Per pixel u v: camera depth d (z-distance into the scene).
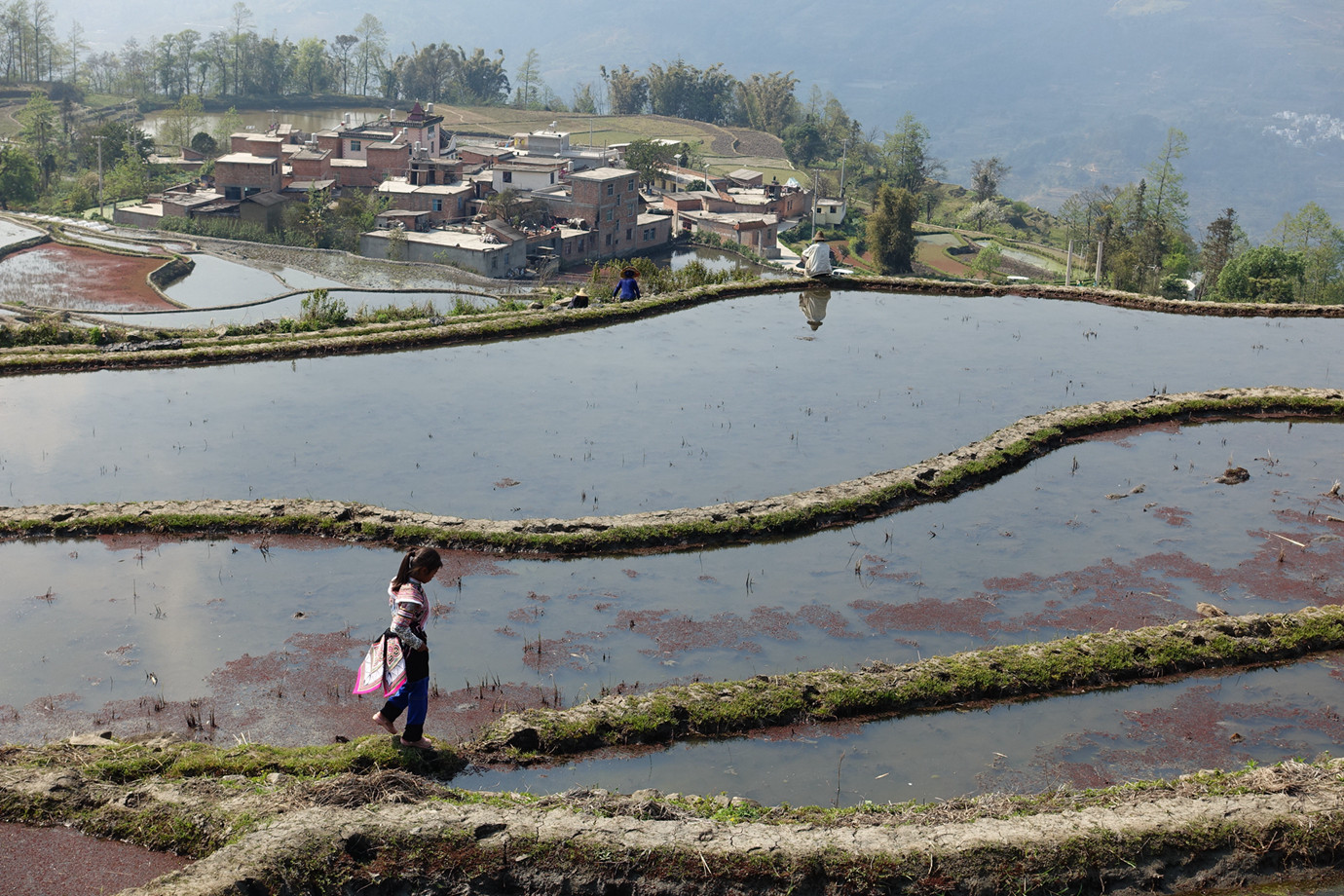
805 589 13.15
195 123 173.12
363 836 7.49
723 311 27.72
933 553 14.24
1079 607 12.81
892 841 7.74
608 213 107.06
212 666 10.88
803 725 10.16
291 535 14.20
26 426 18.27
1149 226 99.12
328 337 23.86
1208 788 8.69
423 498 15.51
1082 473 17.17
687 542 14.34
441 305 54.78
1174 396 20.41
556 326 25.44
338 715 10.02
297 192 109.75
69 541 13.94
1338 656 11.74
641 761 9.51
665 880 7.42
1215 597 13.12
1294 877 7.86
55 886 7.29
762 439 18.28
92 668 10.79
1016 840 7.76
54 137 151.12
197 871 7.08
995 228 154.25
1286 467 17.59
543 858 7.48
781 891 7.41
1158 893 7.67
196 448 17.36
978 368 22.89
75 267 67.50
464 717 10.05
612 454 17.42
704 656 11.48
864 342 24.86
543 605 12.50
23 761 8.66
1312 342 25.94
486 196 113.38
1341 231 89.00
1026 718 10.45
